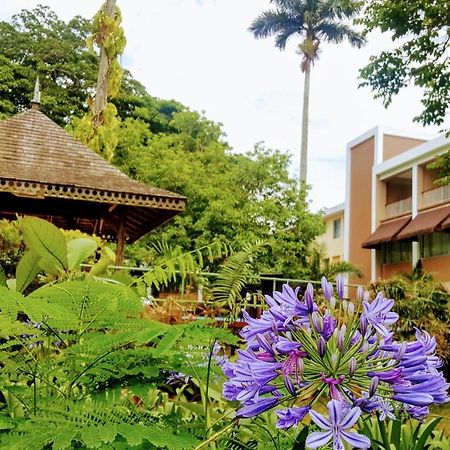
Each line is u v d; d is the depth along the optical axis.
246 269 2.40
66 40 29.50
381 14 11.28
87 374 1.71
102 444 1.45
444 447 2.29
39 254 3.41
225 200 20.86
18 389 1.76
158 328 1.62
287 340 1.53
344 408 1.37
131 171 22.50
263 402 1.50
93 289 1.74
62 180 9.61
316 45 31.95
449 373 12.37
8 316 1.63
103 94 14.98
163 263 2.56
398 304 13.74
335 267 19.89
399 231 21.91
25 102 27.45
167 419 1.71
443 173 14.07
